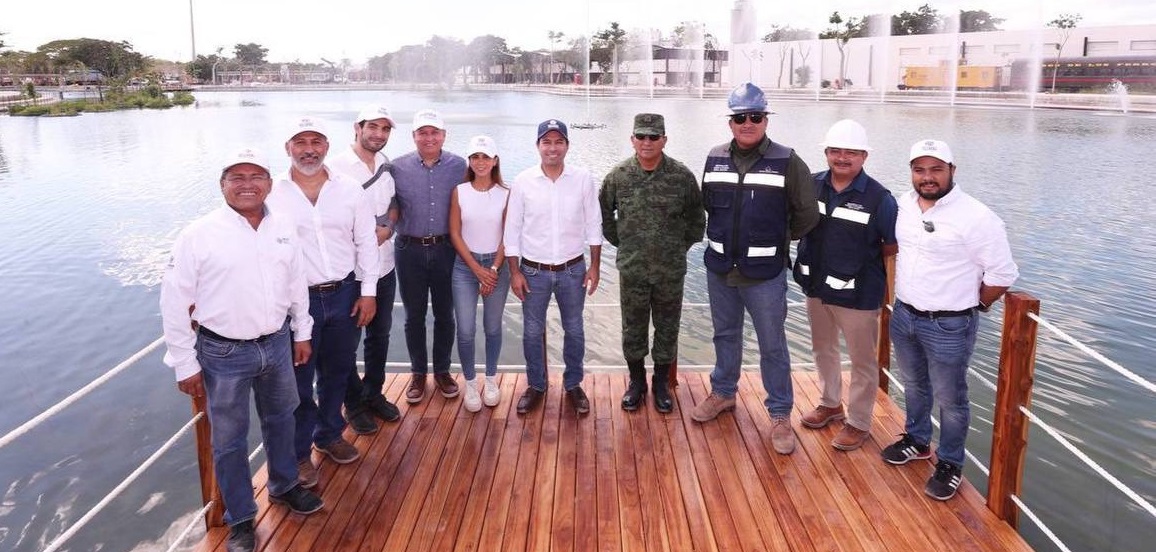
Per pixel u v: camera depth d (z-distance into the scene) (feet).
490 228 12.82
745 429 12.78
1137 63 180.55
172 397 25.17
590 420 13.20
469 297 13.12
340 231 10.90
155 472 19.97
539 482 11.03
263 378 9.53
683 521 9.94
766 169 11.46
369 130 11.92
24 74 342.44
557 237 12.75
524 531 9.75
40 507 18.47
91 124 154.92
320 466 11.60
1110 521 16.75
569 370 13.57
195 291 8.70
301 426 10.82
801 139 95.09
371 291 11.28
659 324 13.19
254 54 490.08
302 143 10.19
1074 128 116.78
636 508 10.27
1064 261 41.01
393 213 12.76
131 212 59.26
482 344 29.81
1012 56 198.29
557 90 300.20
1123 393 23.80
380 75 391.24
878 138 98.17
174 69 452.76
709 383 14.90
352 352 11.54
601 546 9.39
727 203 11.80
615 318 31.86
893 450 11.46
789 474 11.18
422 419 13.32
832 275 11.48
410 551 9.33
